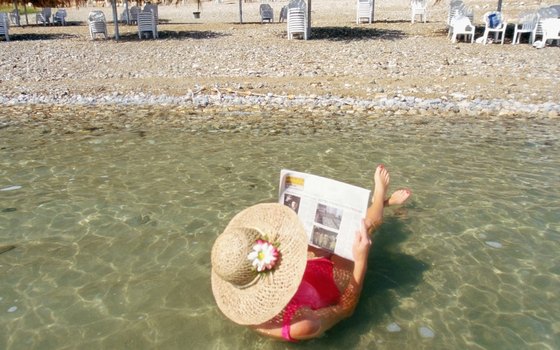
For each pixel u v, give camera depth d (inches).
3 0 1015.6
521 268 140.6
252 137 273.9
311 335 108.8
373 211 156.0
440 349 109.2
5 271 143.1
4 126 305.4
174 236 162.7
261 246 101.1
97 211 182.2
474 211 177.0
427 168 221.3
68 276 140.6
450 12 698.2
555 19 561.0
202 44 643.5
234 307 105.7
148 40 696.4
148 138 275.3
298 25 662.5
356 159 234.7
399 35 690.2
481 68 452.1
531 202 183.5
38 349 111.4
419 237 159.5
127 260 148.6
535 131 277.3
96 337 115.0
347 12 1052.5
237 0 1453.0
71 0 1099.3
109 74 464.4
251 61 514.0
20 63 531.2
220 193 196.9
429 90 377.1
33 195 197.8
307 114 324.8
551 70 434.0
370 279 136.9
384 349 109.6
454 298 127.4
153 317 122.0
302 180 132.9
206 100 362.0
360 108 335.9
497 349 108.7
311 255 128.4
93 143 267.0
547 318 118.6
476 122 298.8
